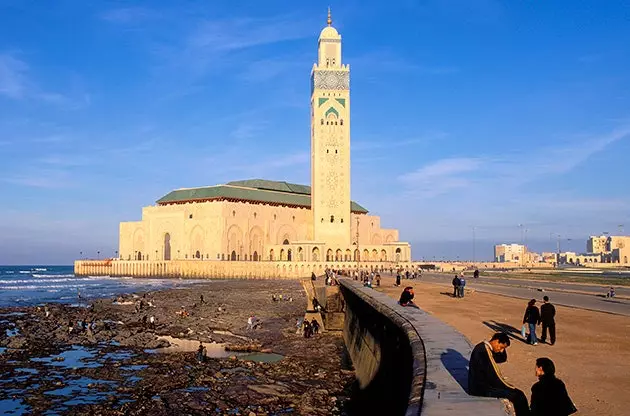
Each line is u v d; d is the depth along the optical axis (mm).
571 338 25641
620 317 33469
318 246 168875
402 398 19047
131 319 73562
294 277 165125
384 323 28656
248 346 50062
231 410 29469
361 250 175125
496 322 31094
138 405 30531
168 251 191500
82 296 119750
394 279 95562
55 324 67938
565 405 10523
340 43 175125
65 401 31719
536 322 24391
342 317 63812
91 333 58094
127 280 180125
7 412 29641
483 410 10688
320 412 28844
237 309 83375
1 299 113188
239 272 168250
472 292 57031
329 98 172875
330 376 37594
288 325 66000
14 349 49469
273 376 37625
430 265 187375
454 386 12625
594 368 19047
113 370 39781
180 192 194125
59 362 43562
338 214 172250
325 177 172000
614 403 14688
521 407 11305
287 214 193875
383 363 28062
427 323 22703
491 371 11734
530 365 19625
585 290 59875
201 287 134375
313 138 174500
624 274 142875
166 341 53531
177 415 28703
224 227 171375
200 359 43156
